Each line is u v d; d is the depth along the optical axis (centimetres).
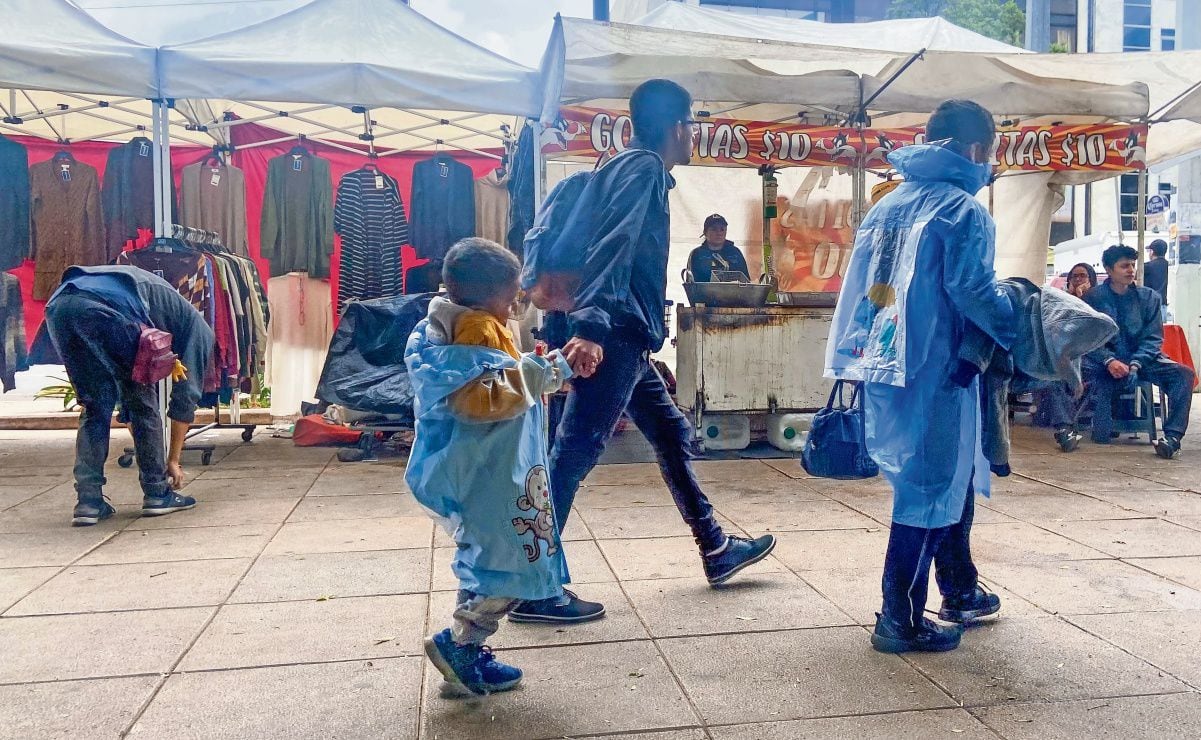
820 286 938
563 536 423
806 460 306
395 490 546
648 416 331
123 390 467
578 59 610
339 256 906
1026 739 217
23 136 856
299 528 443
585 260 287
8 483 574
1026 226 938
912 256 257
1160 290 1038
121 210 776
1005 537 415
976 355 256
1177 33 1967
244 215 834
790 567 367
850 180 933
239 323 688
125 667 265
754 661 267
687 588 341
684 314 699
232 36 620
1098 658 268
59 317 443
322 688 249
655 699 241
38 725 227
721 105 801
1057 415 682
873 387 270
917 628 274
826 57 654
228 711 235
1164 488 532
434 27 650
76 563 379
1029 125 806
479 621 234
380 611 314
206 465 643
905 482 264
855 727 224
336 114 864
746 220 937
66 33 591
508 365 223
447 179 843
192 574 361
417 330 240
